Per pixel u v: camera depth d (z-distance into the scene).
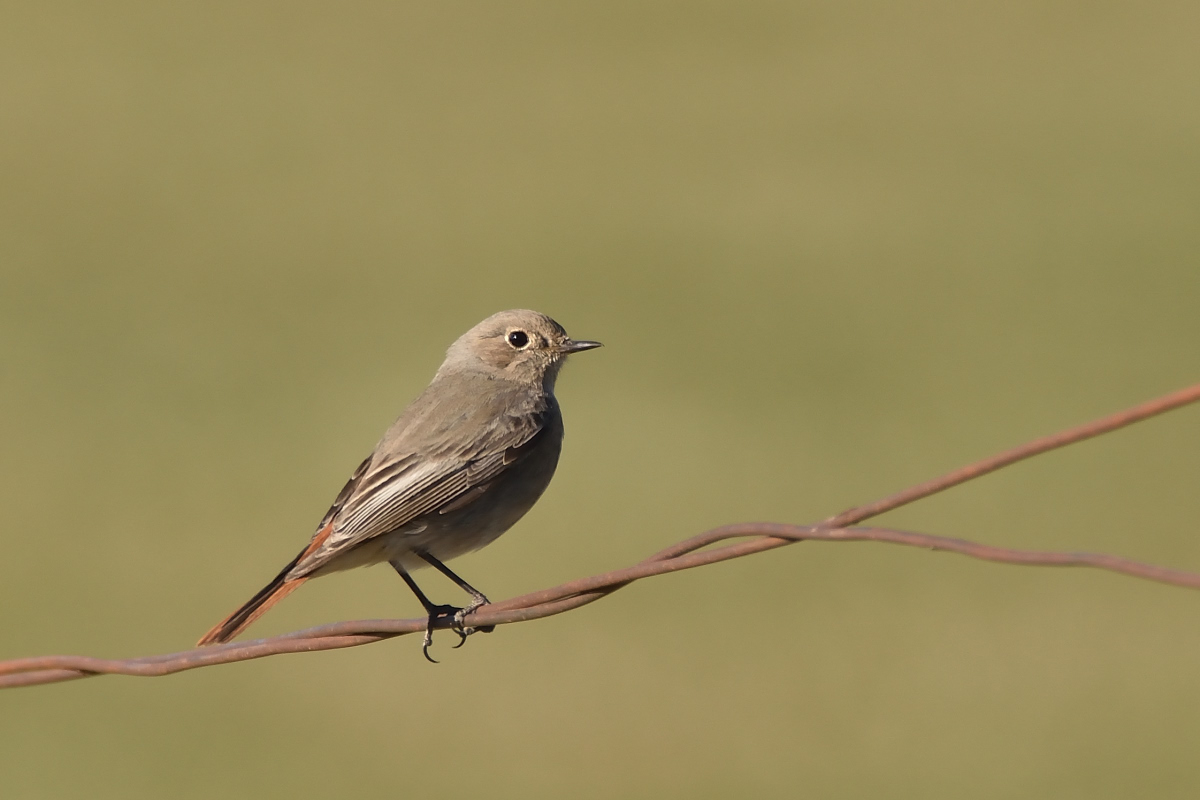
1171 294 19.78
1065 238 22.22
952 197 23.84
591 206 24.53
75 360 18.50
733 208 24.00
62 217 24.19
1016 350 18.30
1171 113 27.64
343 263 22.39
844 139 27.84
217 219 24.28
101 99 30.23
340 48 34.78
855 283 21.00
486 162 27.44
